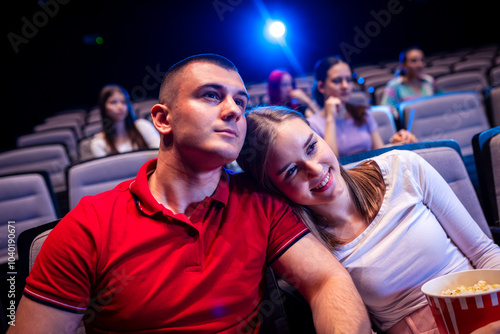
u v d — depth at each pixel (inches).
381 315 47.3
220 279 40.4
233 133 40.0
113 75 320.2
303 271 42.9
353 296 40.3
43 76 309.9
